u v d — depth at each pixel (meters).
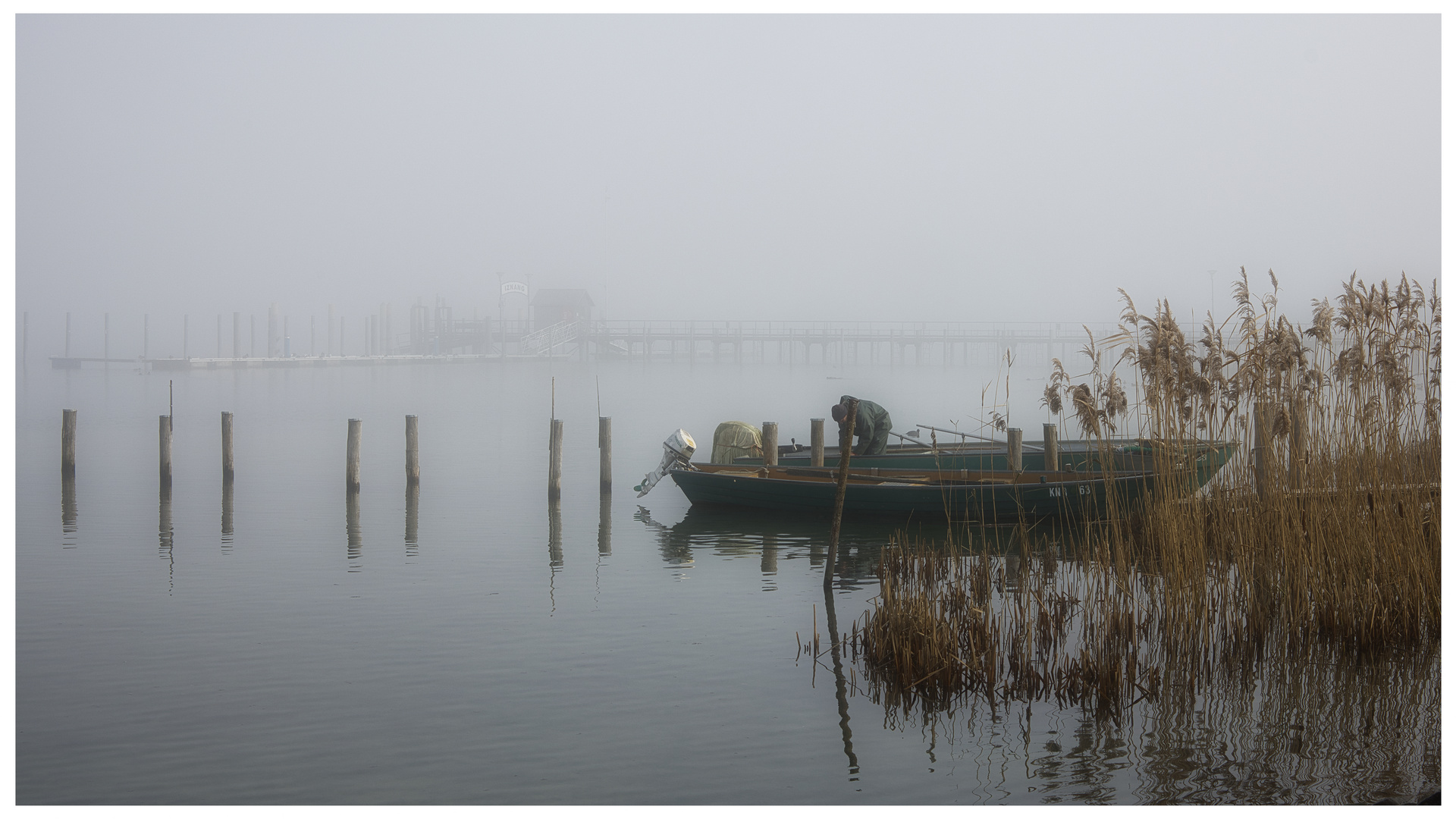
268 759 6.94
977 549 13.49
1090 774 6.59
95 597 11.14
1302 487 9.55
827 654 9.10
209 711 7.79
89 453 24.83
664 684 8.34
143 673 8.60
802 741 7.20
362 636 9.70
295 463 23.36
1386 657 8.55
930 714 7.63
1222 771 6.57
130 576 12.16
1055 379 11.06
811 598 11.17
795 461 18.22
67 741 7.22
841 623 10.12
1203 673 8.25
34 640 9.55
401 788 6.52
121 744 7.18
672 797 6.37
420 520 16.09
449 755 7.01
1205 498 10.05
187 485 19.70
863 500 15.93
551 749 7.10
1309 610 8.77
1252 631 8.73
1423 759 6.68
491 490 19.42
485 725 7.52
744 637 9.65
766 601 11.05
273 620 10.23
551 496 17.53
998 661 8.39
